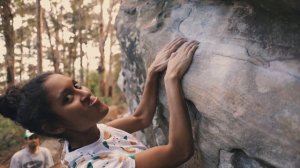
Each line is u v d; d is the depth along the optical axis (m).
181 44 1.73
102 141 1.53
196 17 1.78
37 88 1.41
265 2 1.39
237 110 1.35
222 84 1.42
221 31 1.59
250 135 1.31
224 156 1.49
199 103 1.51
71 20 19.30
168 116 1.87
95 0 19.06
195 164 1.75
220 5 1.69
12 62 12.15
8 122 9.16
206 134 1.55
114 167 1.39
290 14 1.35
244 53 1.43
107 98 14.28
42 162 4.05
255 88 1.32
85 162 1.46
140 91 2.29
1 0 11.58
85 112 1.43
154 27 1.98
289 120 1.20
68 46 20.38
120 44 2.49
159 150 1.45
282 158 1.23
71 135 1.50
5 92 1.48
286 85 1.25
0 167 7.73
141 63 2.14
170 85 1.58
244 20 1.53
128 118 1.83
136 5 2.33
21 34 16.52
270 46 1.39
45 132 1.47
